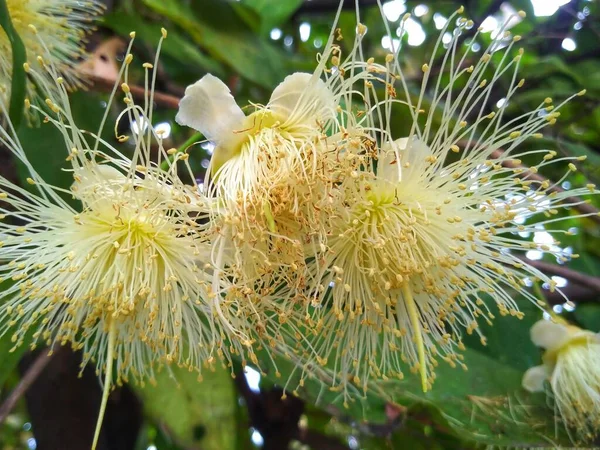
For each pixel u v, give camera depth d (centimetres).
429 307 12
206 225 11
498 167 12
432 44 21
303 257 11
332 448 20
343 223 12
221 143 12
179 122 12
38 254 12
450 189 12
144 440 20
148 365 13
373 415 12
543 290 18
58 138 14
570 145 18
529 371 14
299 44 21
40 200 12
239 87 17
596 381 13
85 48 17
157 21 17
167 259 12
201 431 12
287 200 11
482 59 12
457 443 15
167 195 11
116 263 12
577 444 13
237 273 11
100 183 11
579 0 21
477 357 14
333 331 12
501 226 13
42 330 12
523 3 22
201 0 16
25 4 14
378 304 12
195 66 18
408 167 12
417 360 12
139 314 12
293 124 12
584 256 19
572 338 14
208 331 12
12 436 28
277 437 18
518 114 19
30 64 14
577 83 19
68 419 15
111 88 15
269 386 18
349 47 22
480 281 12
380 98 14
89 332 12
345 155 11
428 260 12
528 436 13
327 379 13
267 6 18
